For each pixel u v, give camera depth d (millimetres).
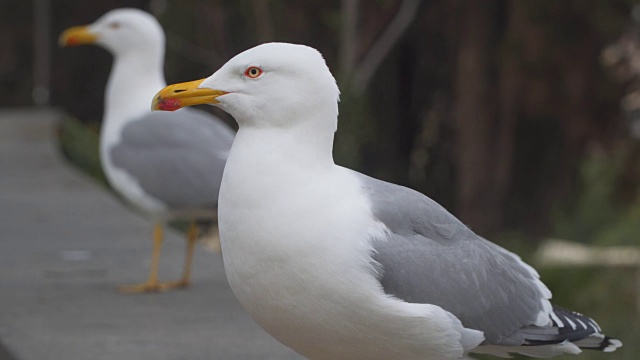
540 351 6863
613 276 18344
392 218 6363
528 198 31047
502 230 29875
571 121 28719
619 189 27750
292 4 29531
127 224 14539
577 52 27516
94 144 26594
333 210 6137
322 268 6059
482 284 6531
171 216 11156
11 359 8812
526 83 28312
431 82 32188
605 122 28797
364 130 26703
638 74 28531
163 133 11133
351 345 6289
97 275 11609
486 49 29094
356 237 6121
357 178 6461
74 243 13250
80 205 16016
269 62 6309
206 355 8695
